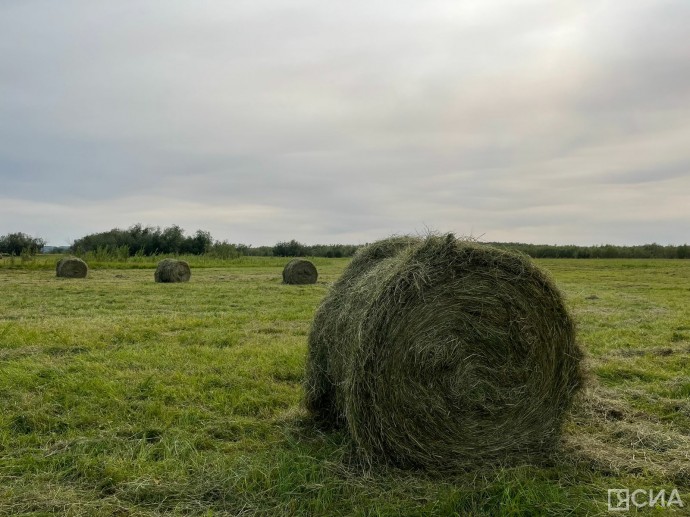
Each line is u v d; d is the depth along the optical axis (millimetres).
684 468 4906
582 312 15367
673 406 6684
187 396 6855
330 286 6574
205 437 5625
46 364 8016
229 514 4227
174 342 9977
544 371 5469
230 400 6777
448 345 5199
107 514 4156
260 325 12125
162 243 59531
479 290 5320
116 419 6035
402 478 4914
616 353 9773
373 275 5641
